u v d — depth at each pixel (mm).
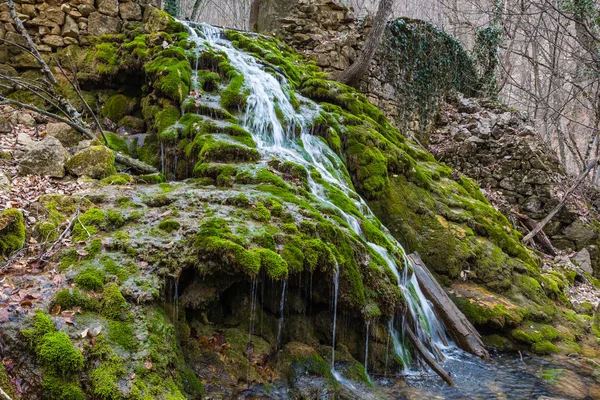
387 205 7176
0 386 2506
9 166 5105
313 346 4219
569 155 23609
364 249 4691
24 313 2820
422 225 7184
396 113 11164
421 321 5410
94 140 5918
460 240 7039
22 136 5945
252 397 3439
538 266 8266
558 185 10227
